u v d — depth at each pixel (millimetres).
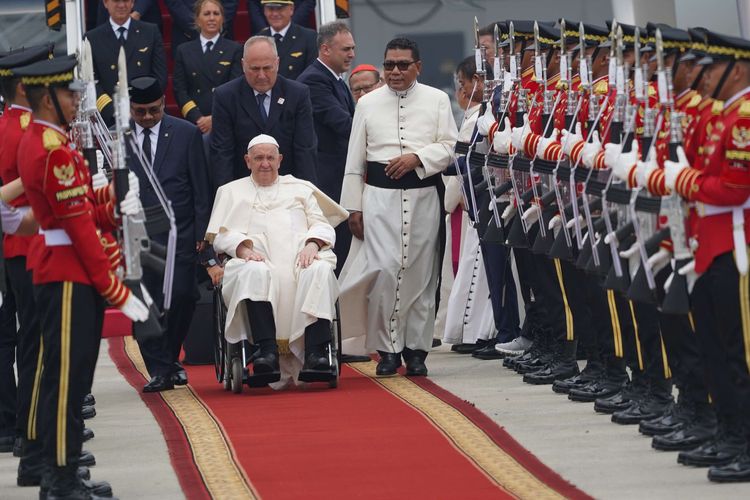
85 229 25156
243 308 38312
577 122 33656
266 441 31406
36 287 25672
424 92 41281
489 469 27688
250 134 41219
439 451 29641
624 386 33969
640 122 30062
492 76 43281
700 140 26562
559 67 36312
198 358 45594
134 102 39625
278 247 39125
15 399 32062
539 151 34594
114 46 50406
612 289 29750
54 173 24938
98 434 33281
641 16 58312
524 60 37594
